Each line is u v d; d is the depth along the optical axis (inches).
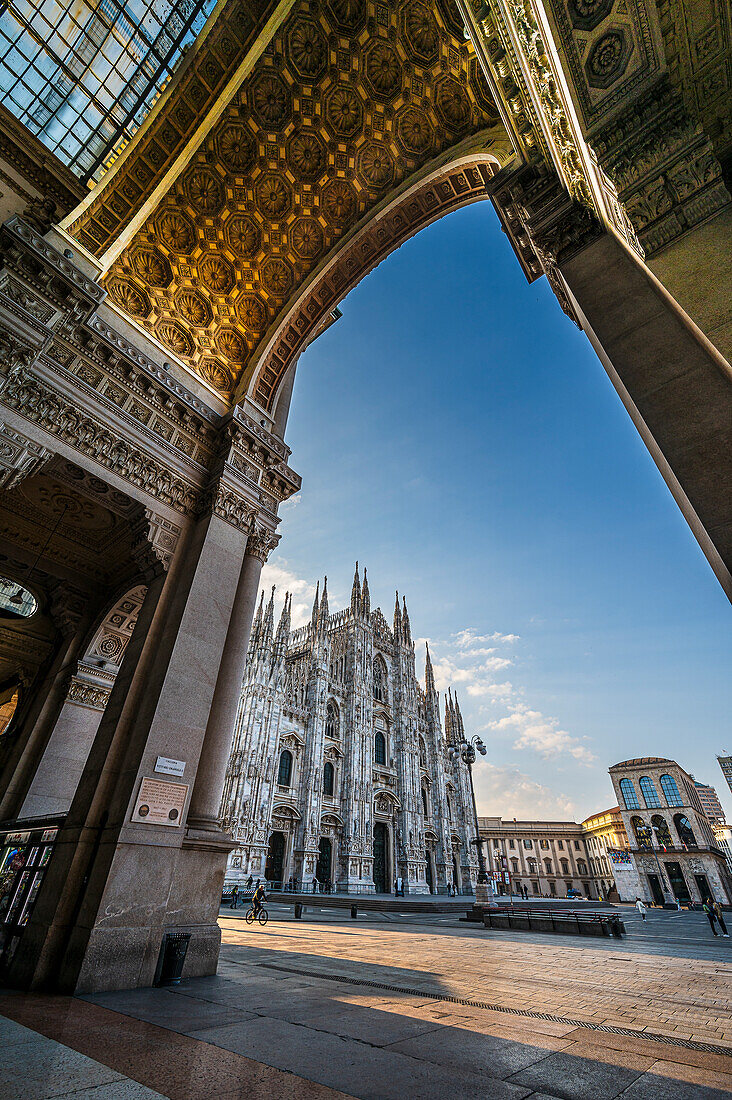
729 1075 189.9
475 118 489.4
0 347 396.2
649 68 259.9
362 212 595.2
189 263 569.0
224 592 494.3
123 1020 250.5
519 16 255.8
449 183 543.2
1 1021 241.3
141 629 469.4
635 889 2455.7
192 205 538.6
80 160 482.6
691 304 237.8
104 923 329.1
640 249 281.4
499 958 514.0
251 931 734.5
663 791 2642.7
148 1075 176.4
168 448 510.6
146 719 411.5
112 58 449.1
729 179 266.5
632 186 275.0
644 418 204.4
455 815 3002.0
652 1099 166.7
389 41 466.6
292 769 2032.5
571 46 261.3
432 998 318.0
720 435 183.3
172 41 456.1
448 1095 167.5
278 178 557.0
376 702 2652.6
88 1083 166.1
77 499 574.6
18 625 672.4
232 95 478.9
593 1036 242.4
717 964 501.4
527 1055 211.3
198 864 393.4
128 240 495.2
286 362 665.0
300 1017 262.2
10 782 568.7
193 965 361.4
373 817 2303.2
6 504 589.0
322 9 453.4
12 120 434.0
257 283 619.5
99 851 362.6
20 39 418.0
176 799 395.2
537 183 316.8
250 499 547.5
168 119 483.8
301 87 502.0
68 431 436.1
